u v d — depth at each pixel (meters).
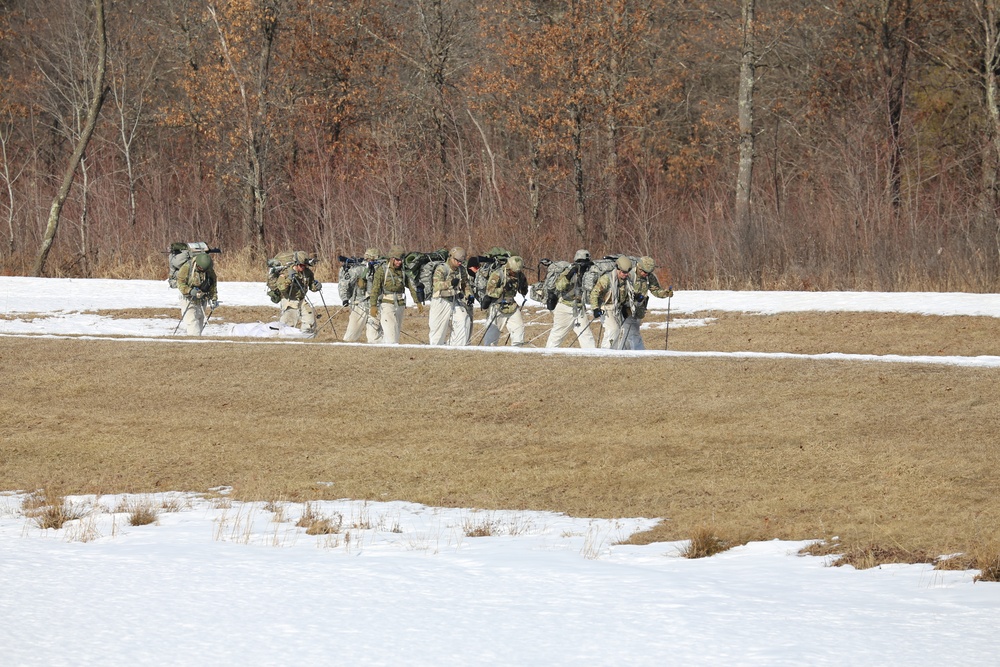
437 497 36.16
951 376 46.66
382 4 146.00
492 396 48.12
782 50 140.25
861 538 28.91
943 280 89.31
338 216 117.44
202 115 135.50
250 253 115.25
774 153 128.62
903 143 120.44
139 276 109.25
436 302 59.09
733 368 49.34
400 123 144.75
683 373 49.00
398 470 39.50
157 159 148.62
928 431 40.31
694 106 142.00
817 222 101.12
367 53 142.75
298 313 64.56
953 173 127.31
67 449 43.62
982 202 103.25
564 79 124.31
